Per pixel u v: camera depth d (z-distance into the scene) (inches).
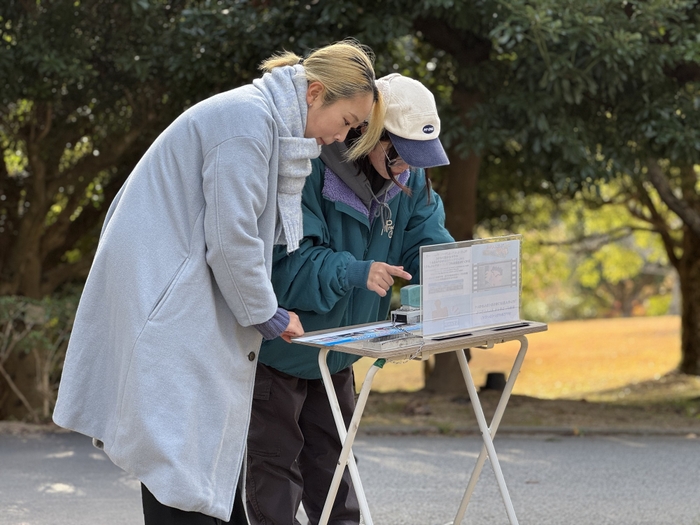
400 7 358.9
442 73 457.4
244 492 146.3
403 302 159.2
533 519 227.1
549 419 379.9
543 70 347.3
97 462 288.8
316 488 184.1
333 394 148.8
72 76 371.9
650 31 346.9
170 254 135.6
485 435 168.2
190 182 136.5
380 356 139.9
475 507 238.5
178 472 131.0
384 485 263.7
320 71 139.6
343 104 140.1
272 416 172.2
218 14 374.0
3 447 310.0
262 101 137.8
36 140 471.2
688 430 354.0
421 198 176.7
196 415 134.3
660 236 818.8
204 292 136.1
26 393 461.7
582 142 363.6
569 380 928.3
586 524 222.4
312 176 162.4
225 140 134.0
